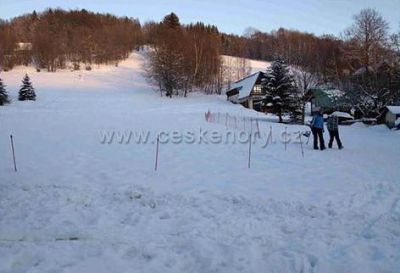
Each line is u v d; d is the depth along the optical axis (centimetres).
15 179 1194
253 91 6209
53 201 933
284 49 8300
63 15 13488
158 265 583
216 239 687
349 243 669
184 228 753
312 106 5125
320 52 7644
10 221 785
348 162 1512
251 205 916
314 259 604
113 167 1402
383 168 1383
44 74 8331
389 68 5131
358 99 4762
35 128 2617
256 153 1738
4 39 9562
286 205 911
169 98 6353
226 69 8994
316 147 1878
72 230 729
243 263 592
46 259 599
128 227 755
